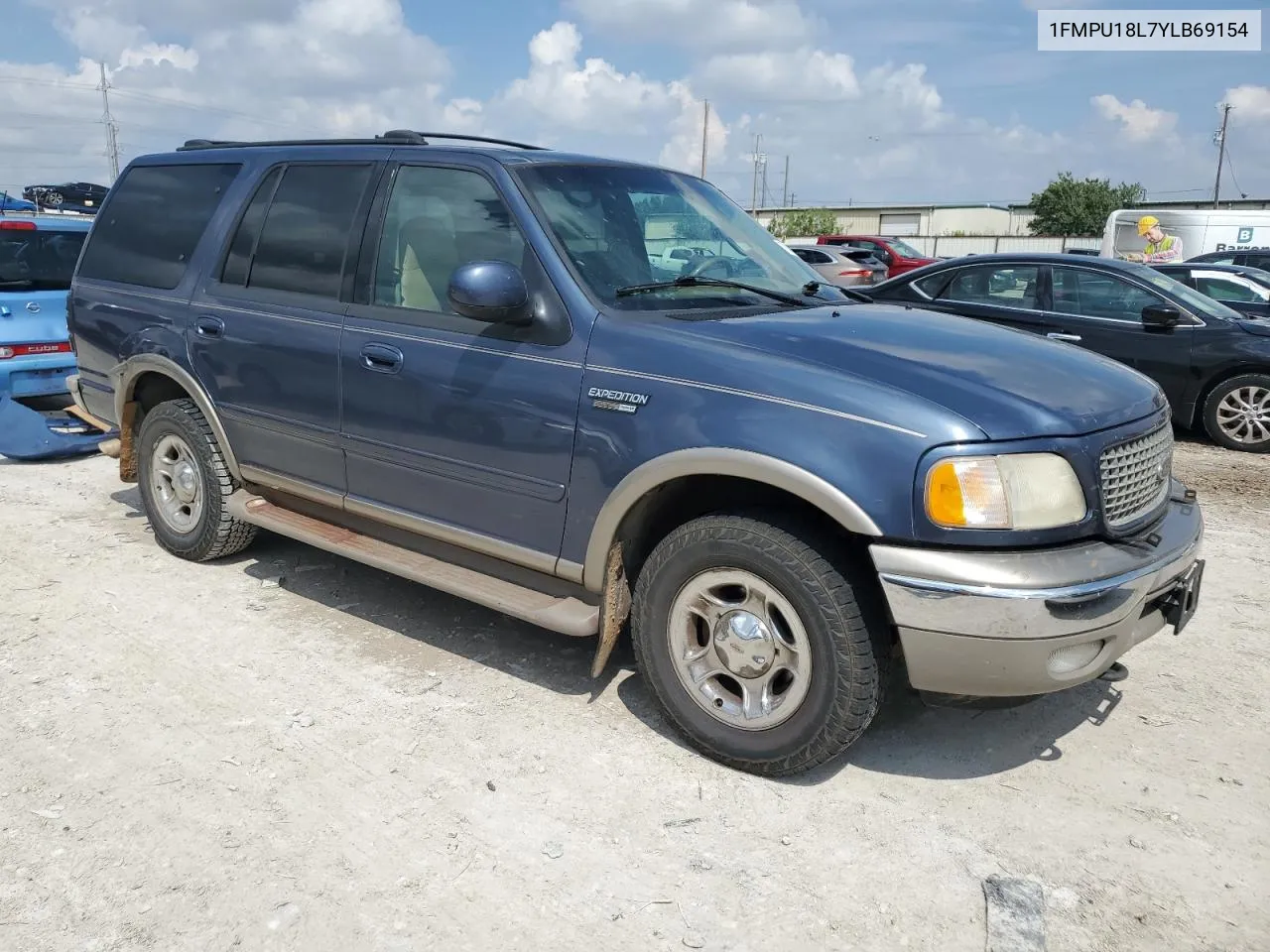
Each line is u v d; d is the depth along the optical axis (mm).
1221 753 3457
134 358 5012
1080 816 3082
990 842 2949
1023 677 2838
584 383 3346
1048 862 2861
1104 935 2574
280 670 3947
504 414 3539
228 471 4812
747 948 2516
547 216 3631
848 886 2748
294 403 4293
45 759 3285
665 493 3330
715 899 2686
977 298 9367
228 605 4582
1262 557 5551
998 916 2619
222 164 4855
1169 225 18625
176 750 3354
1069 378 3209
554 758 3350
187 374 4758
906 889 2738
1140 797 3188
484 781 3203
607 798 3127
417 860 2820
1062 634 2791
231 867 2773
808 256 20234
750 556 3064
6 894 2645
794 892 2721
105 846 2850
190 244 4855
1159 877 2805
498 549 3689
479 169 3801
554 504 3477
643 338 3297
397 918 2592
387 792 3137
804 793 3174
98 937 2504
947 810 3102
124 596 4668
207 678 3869
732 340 3229
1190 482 7391
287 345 4262
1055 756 3426
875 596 3039
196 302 4711
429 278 3865
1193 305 8688
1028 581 2760
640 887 2729
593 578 3424
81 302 5398
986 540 2797
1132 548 2992
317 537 4238
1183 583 3236
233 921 2568
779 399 2996
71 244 8227
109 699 3691
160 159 5254
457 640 4258
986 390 2963
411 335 3824
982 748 3471
